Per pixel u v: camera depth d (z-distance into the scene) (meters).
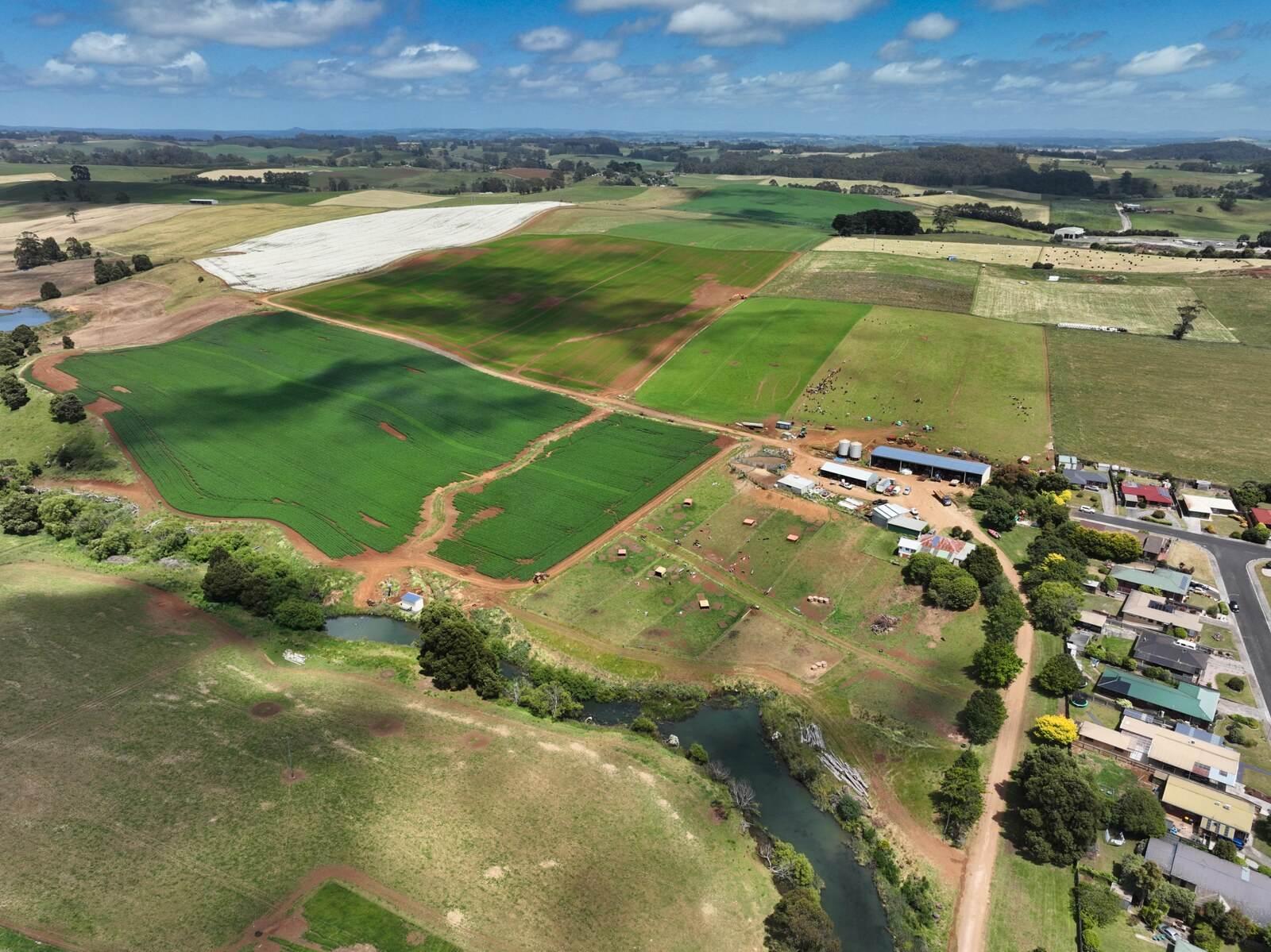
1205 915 51.88
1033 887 55.66
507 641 81.81
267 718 69.38
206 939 49.66
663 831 59.53
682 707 73.50
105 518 102.06
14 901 51.72
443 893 53.56
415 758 65.12
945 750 67.75
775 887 56.16
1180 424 125.12
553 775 64.06
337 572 92.50
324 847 56.62
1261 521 98.69
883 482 109.50
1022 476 107.44
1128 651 78.44
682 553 95.94
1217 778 61.91
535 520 102.50
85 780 61.75
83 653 77.56
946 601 84.94
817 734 69.31
